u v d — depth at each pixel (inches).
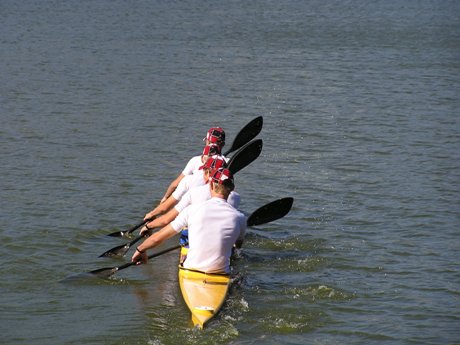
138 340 446.9
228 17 2460.6
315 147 949.2
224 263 510.0
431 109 1189.1
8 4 2608.3
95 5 2655.0
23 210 680.4
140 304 498.6
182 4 2783.0
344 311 491.8
